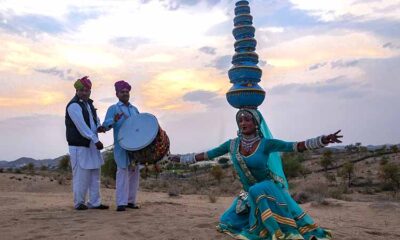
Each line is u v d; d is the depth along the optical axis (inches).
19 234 244.1
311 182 1643.7
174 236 243.4
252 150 251.1
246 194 257.3
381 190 1574.8
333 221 364.8
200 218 305.1
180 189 1359.5
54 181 1138.0
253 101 269.9
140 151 315.3
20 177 1222.9
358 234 281.4
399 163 2598.4
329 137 228.4
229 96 275.4
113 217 298.7
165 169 321.7
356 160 3189.0
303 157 3481.8
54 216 302.4
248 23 294.5
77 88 341.7
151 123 317.1
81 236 239.8
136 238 238.5
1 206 418.3
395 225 355.6
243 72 271.6
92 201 349.1
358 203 570.3
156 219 293.3
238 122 257.4
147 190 1200.8
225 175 2244.1
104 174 1277.1
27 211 332.8
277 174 255.0
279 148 246.5
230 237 243.8
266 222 228.7
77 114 332.2
